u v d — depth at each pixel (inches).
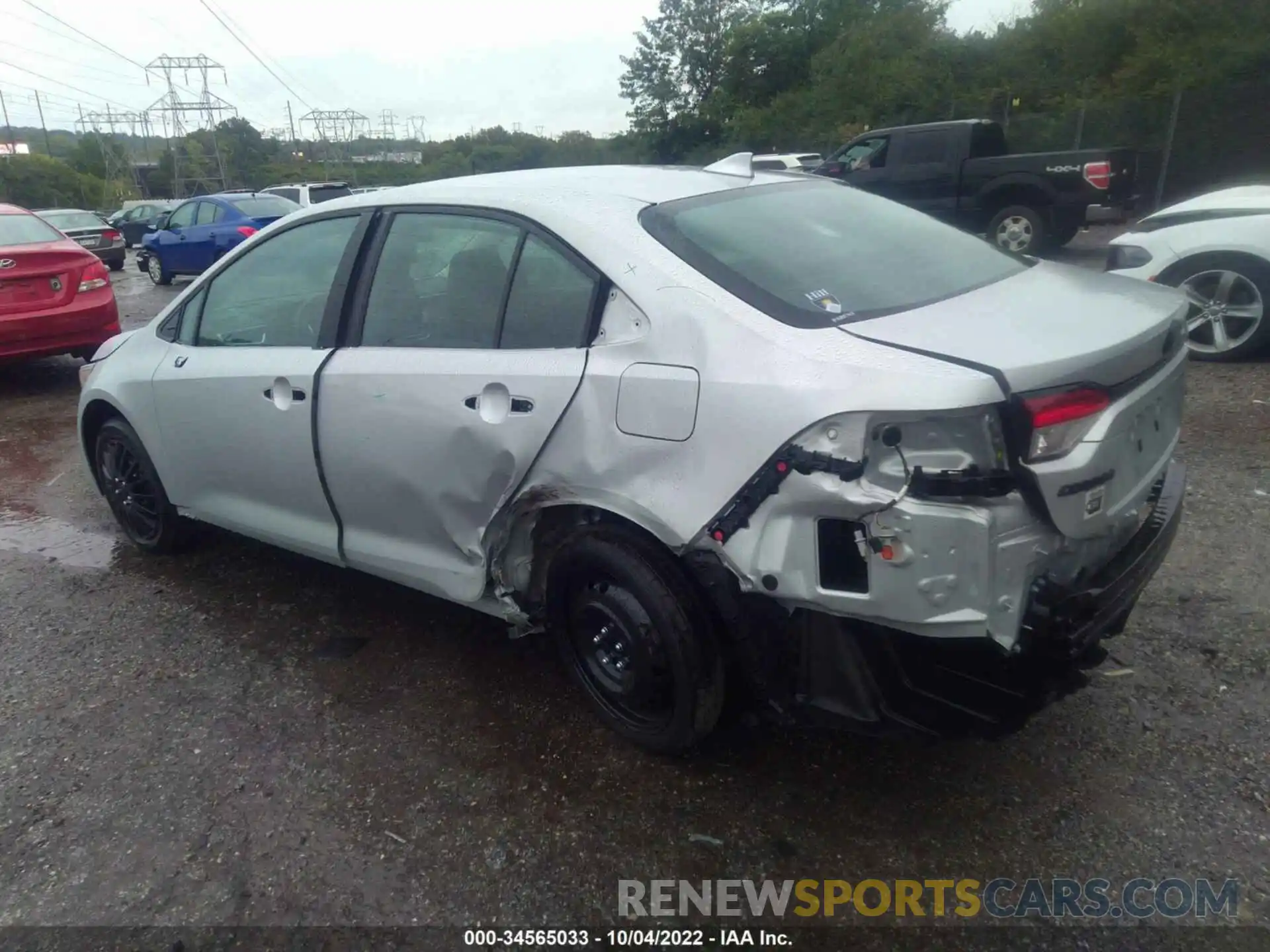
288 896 103.1
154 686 144.9
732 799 113.7
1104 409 93.7
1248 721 120.6
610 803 114.3
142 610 169.9
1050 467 89.3
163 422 170.1
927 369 88.6
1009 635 91.0
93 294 341.1
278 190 786.2
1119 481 98.5
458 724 131.3
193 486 171.2
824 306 103.4
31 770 126.0
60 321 329.7
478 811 114.2
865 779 115.9
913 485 88.5
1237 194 276.2
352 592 172.7
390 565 140.5
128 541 202.4
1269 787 109.5
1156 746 117.4
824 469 91.1
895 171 577.3
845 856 104.6
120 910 102.6
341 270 141.9
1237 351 267.7
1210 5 781.9
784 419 93.3
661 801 114.2
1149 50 784.9
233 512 165.6
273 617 164.9
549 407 113.0
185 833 113.1
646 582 110.1
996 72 995.9
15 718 138.0
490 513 122.6
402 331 133.4
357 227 142.3
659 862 105.3
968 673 96.6
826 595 94.4
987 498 88.3
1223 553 161.2
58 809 118.2
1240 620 141.4
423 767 122.6
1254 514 174.6
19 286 323.0
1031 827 106.6
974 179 549.3
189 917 101.2
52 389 349.7
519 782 118.7
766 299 103.7
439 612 163.9
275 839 111.4
